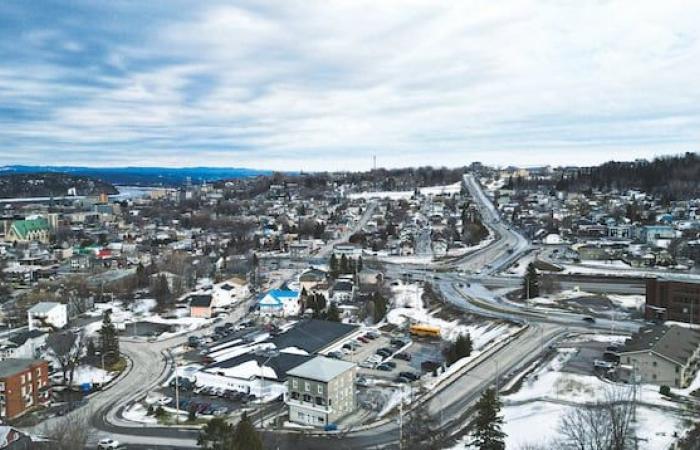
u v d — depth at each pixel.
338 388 73.50
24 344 99.88
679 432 58.50
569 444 54.78
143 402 81.50
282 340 104.38
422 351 104.25
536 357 91.69
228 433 52.81
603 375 80.25
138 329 120.94
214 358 98.75
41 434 69.38
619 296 138.12
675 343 80.81
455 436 63.22
